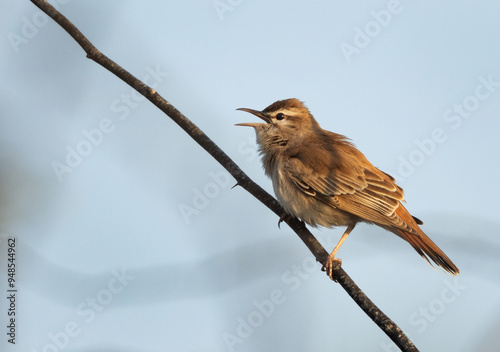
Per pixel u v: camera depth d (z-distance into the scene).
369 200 11.59
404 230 11.21
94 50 10.55
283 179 11.60
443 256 10.92
